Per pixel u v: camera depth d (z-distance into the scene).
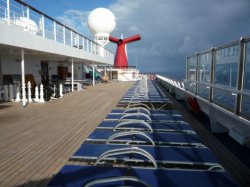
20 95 13.76
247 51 4.89
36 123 7.39
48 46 12.47
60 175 2.99
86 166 3.25
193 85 10.09
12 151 4.90
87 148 4.05
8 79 14.60
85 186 2.45
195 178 2.95
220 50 6.46
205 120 8.07
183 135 5.01
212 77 7.02
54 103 11.71
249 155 5.00
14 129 6.64
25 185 3.52
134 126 5.79
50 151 4.91
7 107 10.40
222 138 6.07
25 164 4.25
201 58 8.59
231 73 5.66
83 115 8.70
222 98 6.24
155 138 4.78
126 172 3.09
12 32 9.18
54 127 6.89
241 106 5.09
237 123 5.18
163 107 9.85
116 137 4.65
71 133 6.26
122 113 7.66
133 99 10.95
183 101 12.73
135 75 39.44
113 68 41.12
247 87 4.88
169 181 2.87
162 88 21.50
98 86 23.53
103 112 9.29
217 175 3.04
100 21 33.78
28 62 16.94
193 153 3.86
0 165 4.21
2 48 10.45
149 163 3.53
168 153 3.85
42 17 11.81
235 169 4.27
